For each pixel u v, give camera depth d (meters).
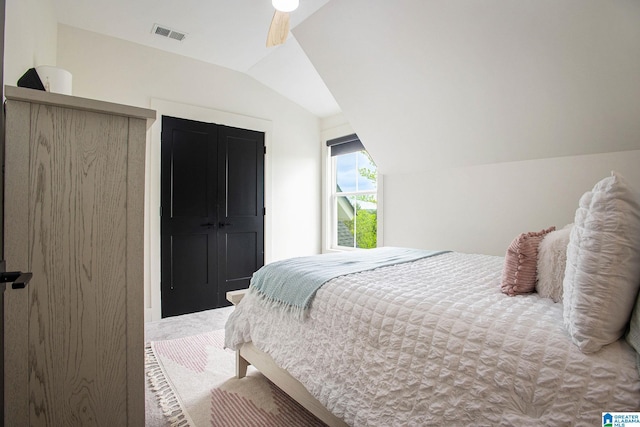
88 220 0.87
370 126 3.03
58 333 0.84
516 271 1.26
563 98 1.97
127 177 0.93
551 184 2.34
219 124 3.43
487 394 0.88
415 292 1.28
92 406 0.88
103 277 0.89
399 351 1.10
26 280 0.65
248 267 3.66
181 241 3.19
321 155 4.32
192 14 2.51
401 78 2.42
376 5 2.06
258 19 2.56
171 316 3.13
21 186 0.80
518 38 1.82
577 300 0.83
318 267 1.76
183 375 2.03
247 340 1.85
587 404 0.74
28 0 1.68
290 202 4.02
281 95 3.94
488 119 2.35
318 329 1.40
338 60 2.57
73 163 0.86
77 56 2.71
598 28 1.60
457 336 0.99
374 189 3.77
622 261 0.79
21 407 0.80
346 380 1.23
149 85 3.03
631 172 2.02
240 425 1.57
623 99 1.81
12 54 1.38
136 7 2.42
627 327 0.82
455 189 2.89
